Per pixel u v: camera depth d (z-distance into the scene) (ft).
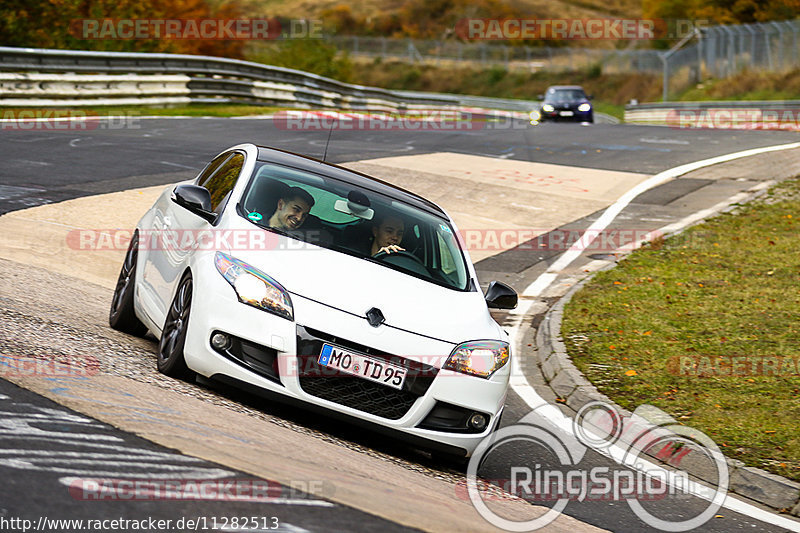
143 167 100.53
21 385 30.27
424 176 116.37
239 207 39.86
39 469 23.22
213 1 313.12
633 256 85.76
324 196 42.37
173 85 172.55
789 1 384.88
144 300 43.01
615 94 432.66
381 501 27.17
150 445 26.94
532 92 488.02
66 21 205.87
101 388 32.07
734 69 334.85
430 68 534.78
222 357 34.68
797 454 43.37
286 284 35.50
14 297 45.73
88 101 152.15
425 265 41.04
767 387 52.80
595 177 124.36
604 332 63.16
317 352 34.30
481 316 39.22
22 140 109.09
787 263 82.84
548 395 52.90
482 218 99.50
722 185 120.57
